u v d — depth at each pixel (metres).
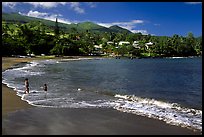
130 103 28.61
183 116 23.36
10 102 27.62
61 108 25.41
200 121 21.72
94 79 54.50
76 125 20.06
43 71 70.12
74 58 151.25
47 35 177.50
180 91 40.75
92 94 34.28
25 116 22.27
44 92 34.66
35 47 159.38
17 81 46.31
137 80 55.16
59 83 45.78
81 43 189.75
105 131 18.92
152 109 25.86
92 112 24.06
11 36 160.12
